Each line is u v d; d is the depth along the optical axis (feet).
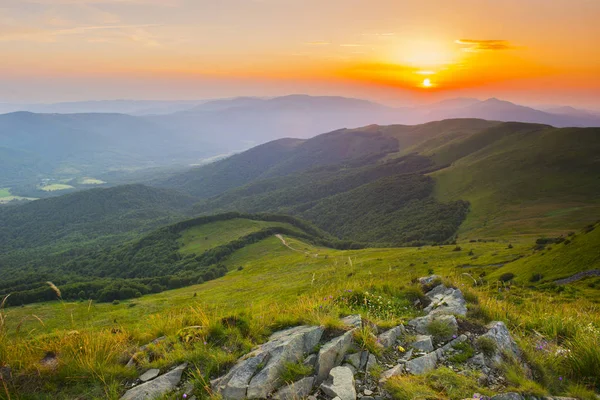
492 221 508.53
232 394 18.53
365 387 19.51
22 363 20.88
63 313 27.45
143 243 594.65
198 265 469.98
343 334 23.59
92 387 19.77
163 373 21.08
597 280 148.36
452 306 31.04
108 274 514.27
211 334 24.86
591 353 23.17
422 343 24.16
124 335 26.12
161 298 292.20
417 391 18.40
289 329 25.75
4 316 23.50
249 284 306.35
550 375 22.61
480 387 19.62
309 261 367.45
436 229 538.06
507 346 24.66
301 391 18.90
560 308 44.57
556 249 204.95
